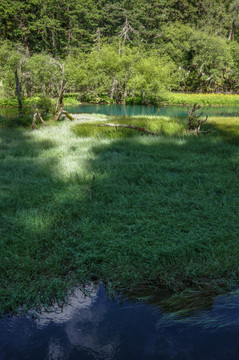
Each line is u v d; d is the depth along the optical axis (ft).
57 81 97.25
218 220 11.12
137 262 8.70
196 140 29.96
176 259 8.68
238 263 8.52
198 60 148.05
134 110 83.82
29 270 8.16
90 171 18.10
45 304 7.00
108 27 163.12
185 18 183.11
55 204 12.64
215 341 5.69
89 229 10.34
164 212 11.84
